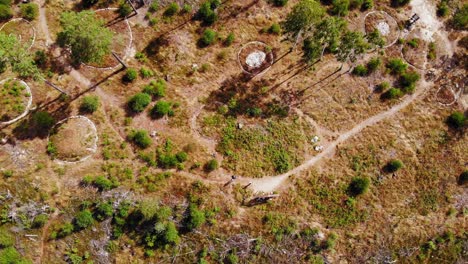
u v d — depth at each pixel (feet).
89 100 174.70
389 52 201.36
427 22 206.59
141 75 185.47
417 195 188.75
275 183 181.47
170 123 181.88
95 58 162.91
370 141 191.11
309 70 194.80
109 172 171.42
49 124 173.78
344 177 185.68
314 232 176.65
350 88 195.21
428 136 194.90
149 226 168.25
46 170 169.58
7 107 174.81
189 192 173.88
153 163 174.81
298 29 173.17
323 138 189.37
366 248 179.93
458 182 191.83
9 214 164.14
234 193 177.37
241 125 184.85
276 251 174.29
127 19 190.80
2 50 146.10
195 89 187.52
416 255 183.42
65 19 156.35
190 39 192.13
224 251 171.53
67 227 163.84
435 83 201.05
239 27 195.72
